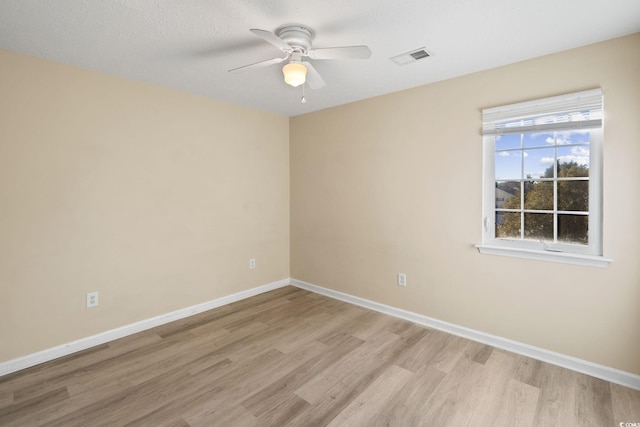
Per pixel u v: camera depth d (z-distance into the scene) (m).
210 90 3.09
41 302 2.37
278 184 4.09
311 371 2.25
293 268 4.24
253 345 2.62
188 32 1.99
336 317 3.20
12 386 2.07
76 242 2.52
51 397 1.96
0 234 2.19
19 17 1.81
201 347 2.59
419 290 3.05
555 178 2.35
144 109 2.86
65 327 2.48
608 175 2.11
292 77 1.91
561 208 2.33
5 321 2.22
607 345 2.14
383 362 2.36
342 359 2.41
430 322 2.97
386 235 3.26
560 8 1.74
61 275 2.46
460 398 1.96
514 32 2.00
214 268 3.45
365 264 3.45
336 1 1.67
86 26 1.91
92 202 2.59
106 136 2.65
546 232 2.40
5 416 1.79
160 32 1.99
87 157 2.56
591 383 2.10
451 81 2.76
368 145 3.36
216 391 2.03
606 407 1.88
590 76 2.14
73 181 2.49
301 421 1.77
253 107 3.70
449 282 2.85
